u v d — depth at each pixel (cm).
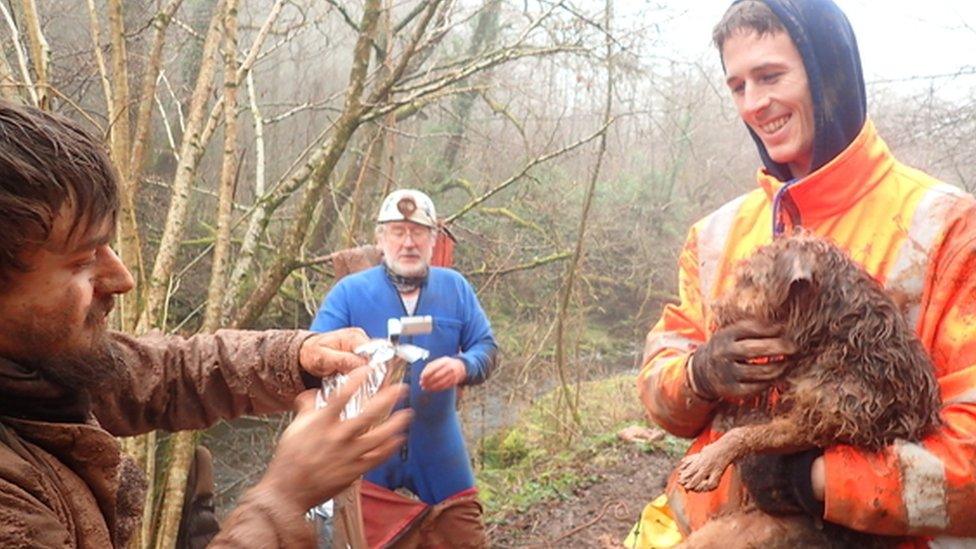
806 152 201
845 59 192
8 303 122
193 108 375
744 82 204
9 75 330
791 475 179
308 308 715
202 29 710
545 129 999
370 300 379
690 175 1479
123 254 337
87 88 533
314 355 207
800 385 177
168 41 668
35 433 129
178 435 350
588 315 1320
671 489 229
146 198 647
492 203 1097
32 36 333
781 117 199
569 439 808
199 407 212
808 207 198
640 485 677
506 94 1051
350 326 379
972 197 178
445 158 1130
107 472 140
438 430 379
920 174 190
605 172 1311
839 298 177
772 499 184
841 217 194
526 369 894
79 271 127
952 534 166
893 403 169
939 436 168
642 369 228
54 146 120
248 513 119
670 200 1423
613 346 1257
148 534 345
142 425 207
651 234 1391
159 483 408
